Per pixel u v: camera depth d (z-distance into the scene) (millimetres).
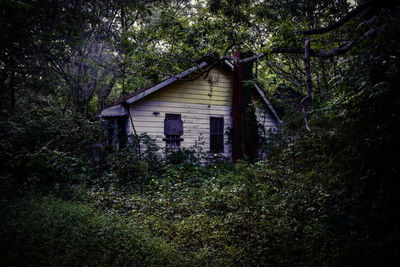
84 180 8219
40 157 7262
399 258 2850
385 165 3852
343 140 5043
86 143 9719
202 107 12977
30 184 7434
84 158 9359
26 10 5445
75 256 3857
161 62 10562
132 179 9094
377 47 4051
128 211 6309
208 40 10039
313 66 10859
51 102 11055
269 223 4664
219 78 13438
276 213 5273
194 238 4820
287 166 7891
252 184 7152
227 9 9492
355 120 4414
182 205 6598
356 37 5273
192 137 12664
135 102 11578
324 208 4594
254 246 4242
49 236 4398
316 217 4652
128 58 10609
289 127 11500
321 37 6582
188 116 12641
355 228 3652
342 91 4895
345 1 9562
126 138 11367
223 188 7523
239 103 13086
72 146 9367
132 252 4051
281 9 10250
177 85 12469
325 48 6738
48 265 3572
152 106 11906
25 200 6191
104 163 9719
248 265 3621
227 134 13406
